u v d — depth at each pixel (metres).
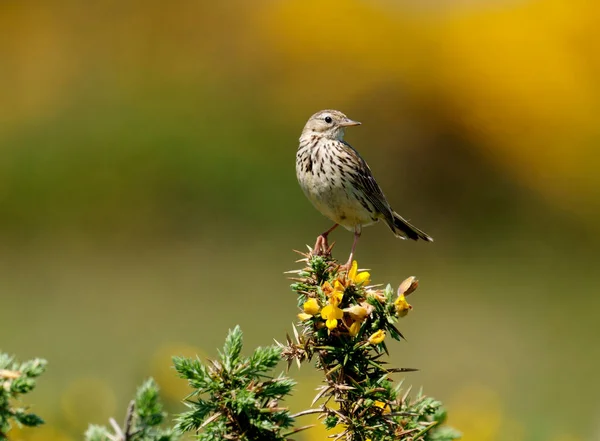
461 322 14.45
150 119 20.41
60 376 10.35
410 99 23.39
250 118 21.34
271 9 26.12
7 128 20.50
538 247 19.83
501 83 23.55
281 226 19.00
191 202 19.22
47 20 26.16
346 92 23.70
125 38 25.67
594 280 17.53
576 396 10.55
